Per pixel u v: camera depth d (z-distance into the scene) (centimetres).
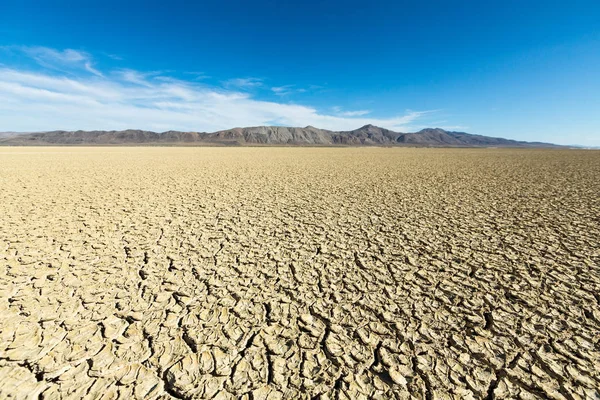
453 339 303
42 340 289
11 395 229
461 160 2909
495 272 443
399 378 255
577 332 309
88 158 2748
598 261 470
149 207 820
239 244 557
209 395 236
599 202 873
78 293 376
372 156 3756
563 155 3856
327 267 464
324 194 1044
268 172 1745
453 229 645
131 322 323
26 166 1841
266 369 264
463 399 235
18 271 427
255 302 369
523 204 870
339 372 262
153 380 249
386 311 351
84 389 237
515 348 289
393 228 654
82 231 608
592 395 236
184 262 476
